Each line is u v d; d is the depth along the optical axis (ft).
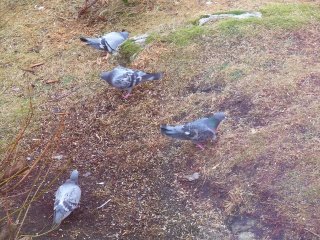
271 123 10.23
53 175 10.23
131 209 9.53
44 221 9.45
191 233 9.05
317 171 9.34
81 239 9.16
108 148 10.61
